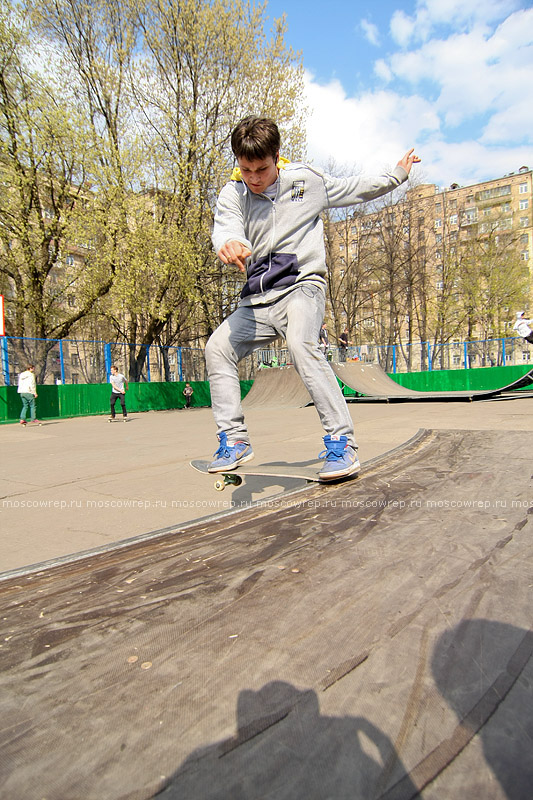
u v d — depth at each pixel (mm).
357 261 30219
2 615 1486
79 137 14109
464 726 885
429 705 945
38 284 15797
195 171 16766
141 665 1149
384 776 781
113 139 16000
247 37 16156
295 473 2598
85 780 800
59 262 16250
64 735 915
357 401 16469
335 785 766
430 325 33094
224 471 2359
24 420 11688
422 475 3094
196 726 920
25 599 1605
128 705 997
